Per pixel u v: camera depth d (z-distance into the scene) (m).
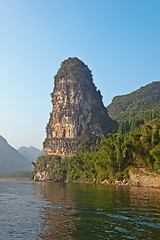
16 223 15.29
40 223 15.13
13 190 52.38
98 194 37.09
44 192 44.41
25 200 29.67
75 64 197.25
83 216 17.17
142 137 71.88
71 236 12.09
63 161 151.62
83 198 30.39
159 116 144.62
